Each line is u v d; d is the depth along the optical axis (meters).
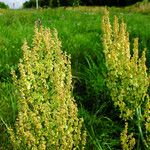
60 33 10.72
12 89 6.45
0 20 13.73
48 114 4.53
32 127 4.45
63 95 4.53
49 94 4.91
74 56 8.54
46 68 5.24
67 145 4.41
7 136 5.30
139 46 9.19
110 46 5.96
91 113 6.28
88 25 12.70
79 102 6.44
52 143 4.36
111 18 15.98
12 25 12.21
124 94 5.64
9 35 10.30
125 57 5.73
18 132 4.39
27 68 4.92
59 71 5.09
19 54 8.44
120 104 5.68
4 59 8.07
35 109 4.59
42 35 5.31
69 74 5.14
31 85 4.93
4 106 6.07
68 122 4.48
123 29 5.91
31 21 13.84
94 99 6.77
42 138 4.33
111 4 49.31
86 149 5.30
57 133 4.36
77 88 7.15
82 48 9.09
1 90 6.53
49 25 12.31
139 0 47.88
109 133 5.87
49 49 5.18
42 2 51.59
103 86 6.83
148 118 5.15
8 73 7.41
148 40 10.27
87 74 7.38
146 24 13.77
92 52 8.79
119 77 5.83
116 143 5.61
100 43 9.56
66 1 46.81
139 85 5.59
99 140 5.44
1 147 5.06
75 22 13.41
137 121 5.63
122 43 5.79
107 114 6.45
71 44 9.52
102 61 7.88
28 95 4.75
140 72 5.60
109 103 6.58
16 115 5.83
